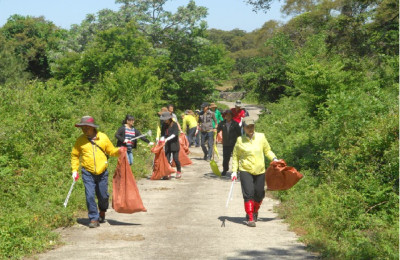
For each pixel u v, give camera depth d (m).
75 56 39.34
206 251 6.61
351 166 9.88
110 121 17.83
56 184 10.28
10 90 14.22
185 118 20.44
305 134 15.05
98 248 6.80
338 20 23.55
